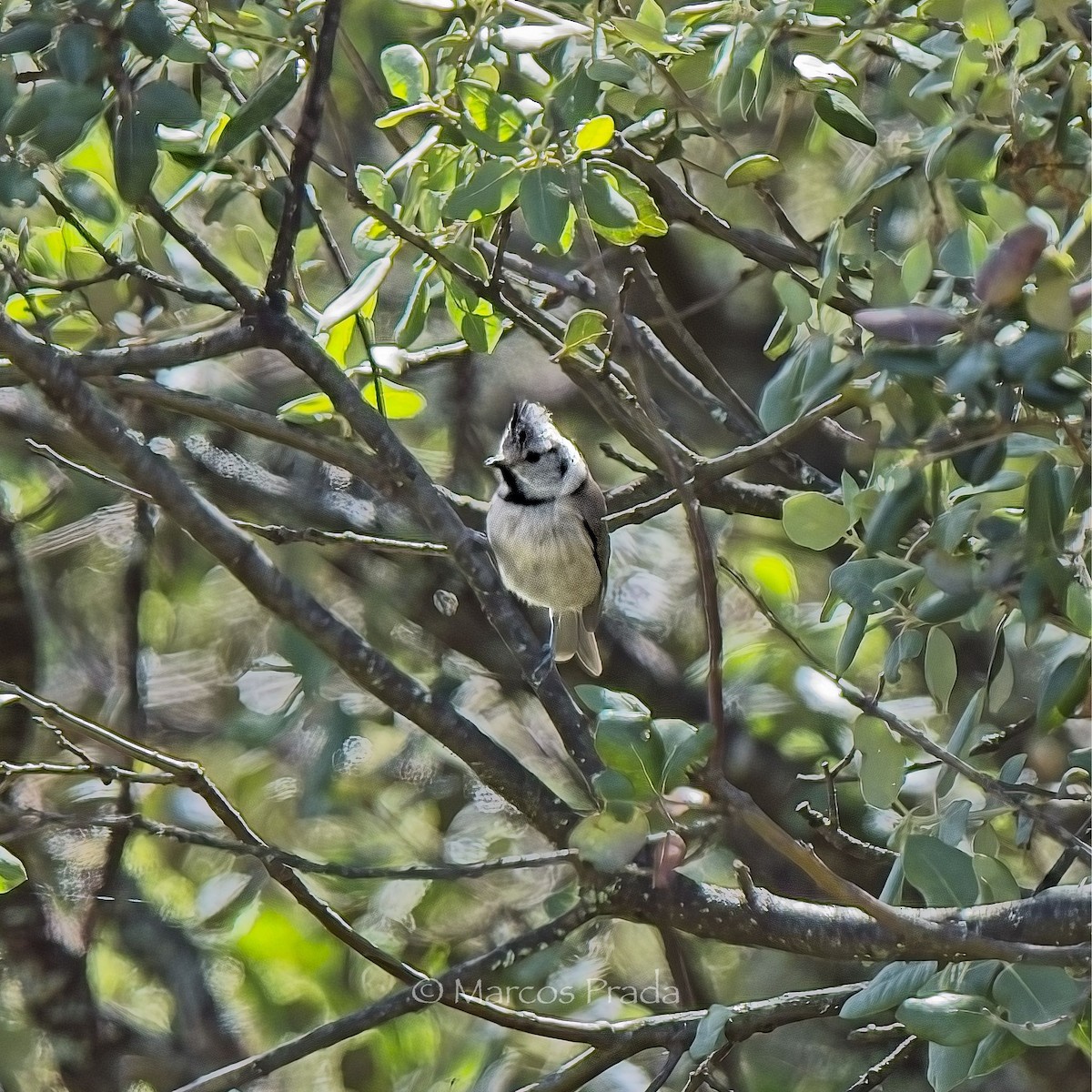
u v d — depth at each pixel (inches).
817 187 514.0
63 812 498.9
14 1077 471.5
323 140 523.8
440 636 510.3
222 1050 492.1
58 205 326.6
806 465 411.5
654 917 290.5
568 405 586.9
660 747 258.8
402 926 499.5
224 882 498.6
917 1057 434.6
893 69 360.8
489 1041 458.9
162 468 314.5
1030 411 283.0
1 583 499.5
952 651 285.7
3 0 315.3
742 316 575.2
